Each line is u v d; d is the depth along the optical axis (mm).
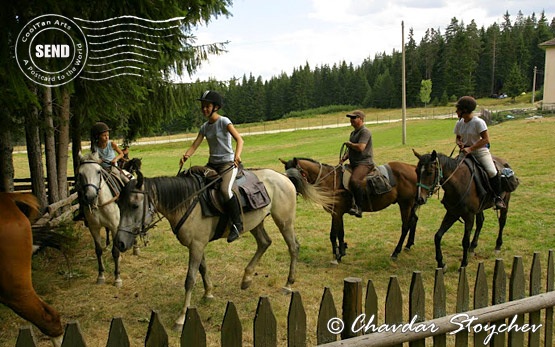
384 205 7301
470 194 6535
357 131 7160
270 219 10570
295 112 99688
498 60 90500
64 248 4809
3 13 4242
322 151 27938
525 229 8695
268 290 6109
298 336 2652
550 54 42688
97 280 6512
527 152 18047
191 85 11695
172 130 75875
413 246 8094
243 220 5469
